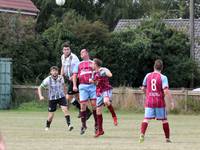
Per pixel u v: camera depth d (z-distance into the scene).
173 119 59.03
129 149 29.00
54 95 40.78
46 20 137.25
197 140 35.25
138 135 38.53
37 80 82.56
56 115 62.72
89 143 32.16
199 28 131.00
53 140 33.88
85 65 38.16
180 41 96.00
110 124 49.44
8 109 74.00
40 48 86.25
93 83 37.25
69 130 40.88
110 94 36.28
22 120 52.91
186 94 69.56
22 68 83.88
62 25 89.75
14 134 38.03
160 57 92.88
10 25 84.38
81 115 38.34
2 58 77.00
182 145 31.67
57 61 87.44
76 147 29.77
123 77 91.06
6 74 74.38
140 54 91.19
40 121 51.72
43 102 74.44
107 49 90.19
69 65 41.53
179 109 69.50
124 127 45.97
